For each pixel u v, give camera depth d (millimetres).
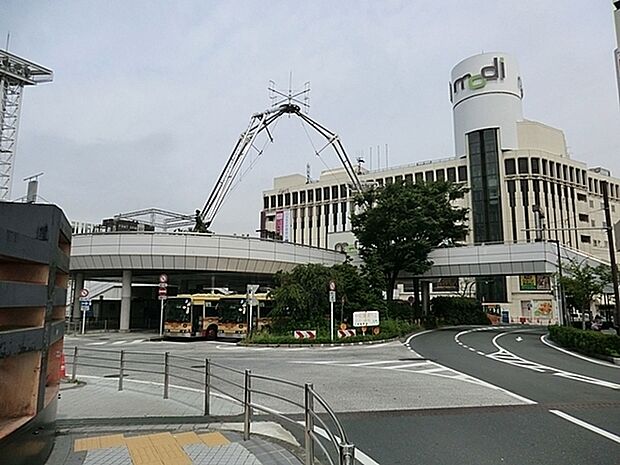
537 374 15312
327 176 98750
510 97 78500
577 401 10648
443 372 15820
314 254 44375
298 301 29625
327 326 29688
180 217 50094
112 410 9602
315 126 54250
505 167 75812
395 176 86500
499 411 9625
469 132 78938
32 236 5434
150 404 10234
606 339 19922
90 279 51719
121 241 36812
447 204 42812
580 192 80125
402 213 41188
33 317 5430
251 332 28797
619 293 22625
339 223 94250
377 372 15852
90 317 47531
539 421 8711
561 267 34500
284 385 13070
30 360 5332
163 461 6281
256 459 6395
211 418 8977
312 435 5875
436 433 7926
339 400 10922
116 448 6855
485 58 79375
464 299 56000
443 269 42188
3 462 4328
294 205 100562
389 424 8570
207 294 33406
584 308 33875
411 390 12242
